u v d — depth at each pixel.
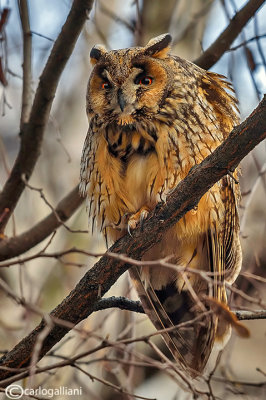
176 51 12.66
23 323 11.39
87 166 10.04
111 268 8.38
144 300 10.02
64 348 10.77
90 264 12.02
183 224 9.63
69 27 9.60
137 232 8.46
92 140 10.02
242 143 7.66
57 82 10.02
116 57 9.95
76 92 13.80
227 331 9.92
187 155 9.48
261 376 14.88
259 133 7.57
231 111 10.33
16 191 10.56
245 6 10.39
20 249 10.67
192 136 9.57
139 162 9.63
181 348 9.88
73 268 11.94
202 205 9.57
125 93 9.63
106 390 11.86
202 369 9.65
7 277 11.74
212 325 9.56
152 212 8.60
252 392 11.42
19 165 10.45
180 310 10.05
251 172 13.15
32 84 11.16
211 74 10.73
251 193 10.59
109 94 9.80
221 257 10.05
